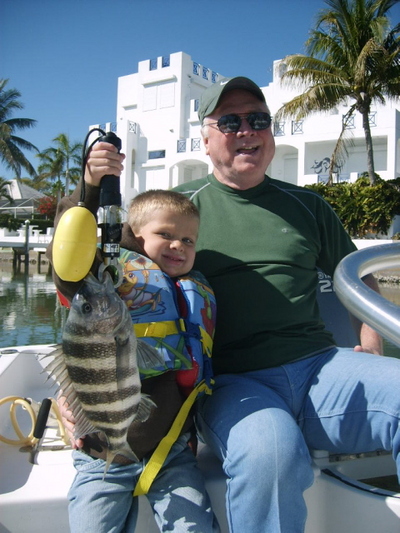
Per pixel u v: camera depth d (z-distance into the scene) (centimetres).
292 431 179
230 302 239
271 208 256
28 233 4194
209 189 268
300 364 229
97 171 167
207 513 179
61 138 4775
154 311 195
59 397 199
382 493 191
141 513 188
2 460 236
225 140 252
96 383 150
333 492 199
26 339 1283
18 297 2161
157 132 3903
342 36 2103
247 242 247
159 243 211
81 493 180
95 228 154
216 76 4159
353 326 271
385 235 2178
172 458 190
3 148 4175
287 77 2269
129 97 4112
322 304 291
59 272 151
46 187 5772
